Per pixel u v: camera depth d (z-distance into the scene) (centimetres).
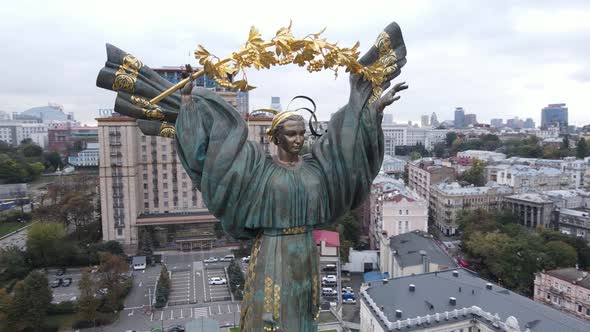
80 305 5175
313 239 1064
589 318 5081
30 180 14712
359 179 1074
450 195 9838
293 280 999
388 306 3969
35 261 7162
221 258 7900
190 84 984
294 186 993
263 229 1024
